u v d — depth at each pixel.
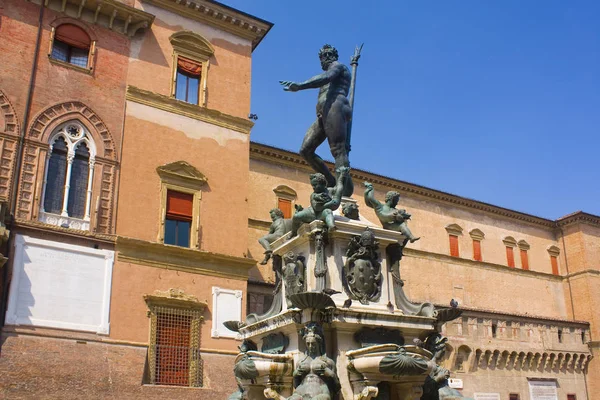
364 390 7.07
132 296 23.62
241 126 29.36
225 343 25.11
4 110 23.06
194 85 29.00
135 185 25.33
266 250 9.06
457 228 45.62
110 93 25.95
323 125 9.45
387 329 7.71
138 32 27.78
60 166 23.97
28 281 21.55
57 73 24.80
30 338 20.97
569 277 49.84
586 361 46.22
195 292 25.17
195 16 29.81
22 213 22.31
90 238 23.38
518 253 48.66
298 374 7.11
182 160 26.91
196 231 26.25
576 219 50.00
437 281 42.94
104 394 20.80
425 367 7.03
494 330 41.12
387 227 8.70
